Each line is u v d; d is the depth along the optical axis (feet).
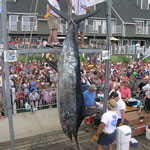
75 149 14.34
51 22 13.30
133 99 19.38
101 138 12.04
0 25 12.41
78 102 9.46
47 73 32.71
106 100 14.56
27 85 24.44
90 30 81.20
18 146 14.60
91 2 14.79
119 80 29.17
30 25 73.26
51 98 24.17
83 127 18.20
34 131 17.13
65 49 9.48
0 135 16.22
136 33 89.04
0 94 20.43
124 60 65.62
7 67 10.88
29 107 22.35
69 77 9.25
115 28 87.56
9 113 11.44
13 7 76.07
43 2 82.74
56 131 17.20
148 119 17.26
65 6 77.46
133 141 14.46
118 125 14.62
